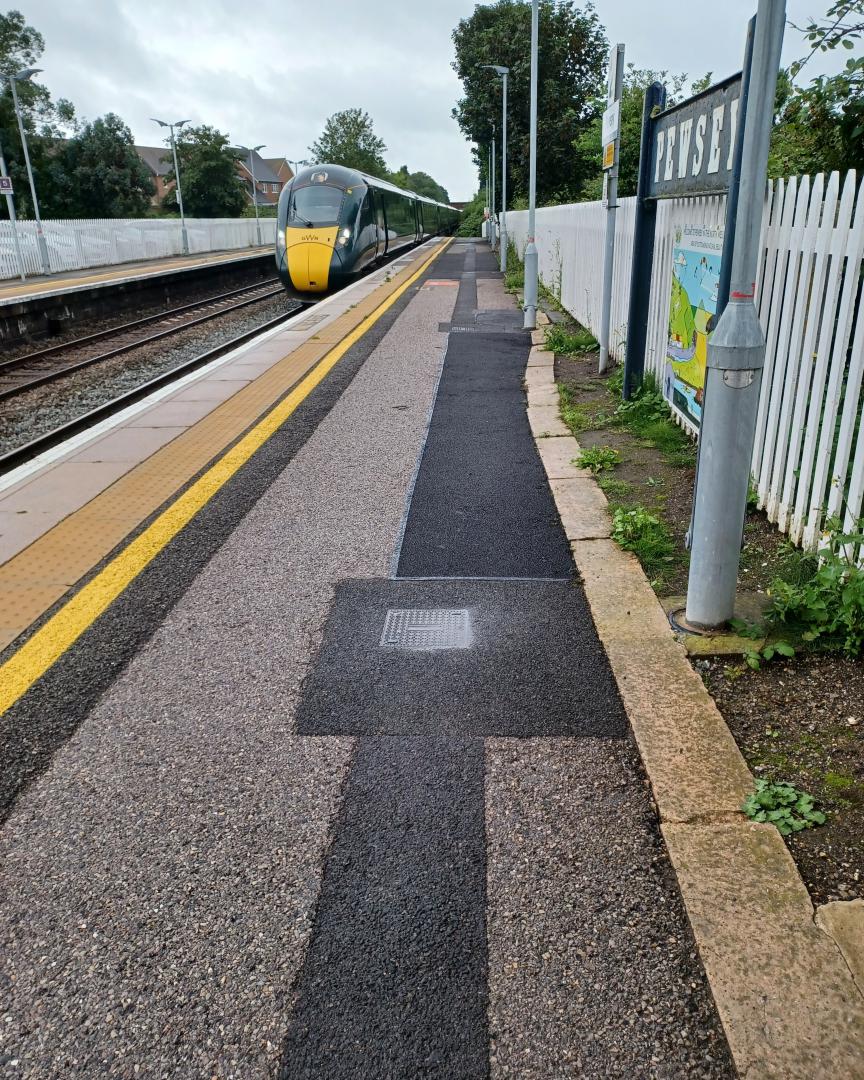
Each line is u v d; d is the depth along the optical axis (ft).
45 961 7.59
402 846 8.79
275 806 9.42
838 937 7.38
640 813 9.14
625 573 14.71
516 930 7.76
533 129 41.73
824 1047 6.47
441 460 21.65
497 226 121.19
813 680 11.38
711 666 11.80
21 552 16.39
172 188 248.93
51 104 200.64
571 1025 6.86
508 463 21.29
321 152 332.80
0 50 193.77
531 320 42.01
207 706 11.32
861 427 12.83
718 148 17.81
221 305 85.15
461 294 57.62
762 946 7.32
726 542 12.12
